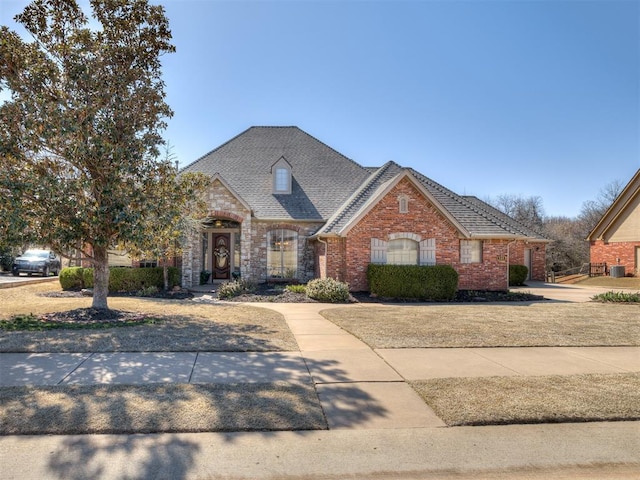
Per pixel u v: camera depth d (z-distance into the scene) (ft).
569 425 14.93
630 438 14.03
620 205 96.48
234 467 12.06
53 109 29.76
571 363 22.57
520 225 96.53
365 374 20.17
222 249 69.46
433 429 14.49
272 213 64.75
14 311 37.45
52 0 32.37
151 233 32.81
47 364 21.06
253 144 77.82
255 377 19.44
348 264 54.60
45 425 13.92
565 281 96.17
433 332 29.76
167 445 13.07
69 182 31.09
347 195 69.10
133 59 34.04
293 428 14.26
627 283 81.61
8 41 31.01
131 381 18.61
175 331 29.07
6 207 28.89
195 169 71.72
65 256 34.17
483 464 12.46
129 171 31.89
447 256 57.06
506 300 52.34
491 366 21.83
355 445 13.37
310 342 26.81
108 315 34.53
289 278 64.44
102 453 12.53
